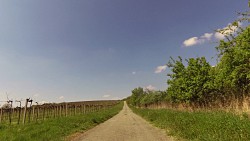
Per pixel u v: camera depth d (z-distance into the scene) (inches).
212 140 388.8
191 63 930.1
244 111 556.4
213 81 784.9
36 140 524.1
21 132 642.8
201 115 612.4
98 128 895.7
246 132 350.3
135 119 1392.7
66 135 661.3
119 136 631.2
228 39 535.8
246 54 470.6
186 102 951.6
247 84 559.5
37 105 1273.4
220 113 585.3
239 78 550.6
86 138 611.2
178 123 644.7
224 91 704.4
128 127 892.0
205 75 871.1
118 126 955.3
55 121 911.0
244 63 510.9
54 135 603.5
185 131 539.8
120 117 1708.9
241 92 610.9
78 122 986.7
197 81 866.1
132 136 621.0
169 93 1119.0
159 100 1919.3
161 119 944.3
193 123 568.1
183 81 925.2
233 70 543.8
